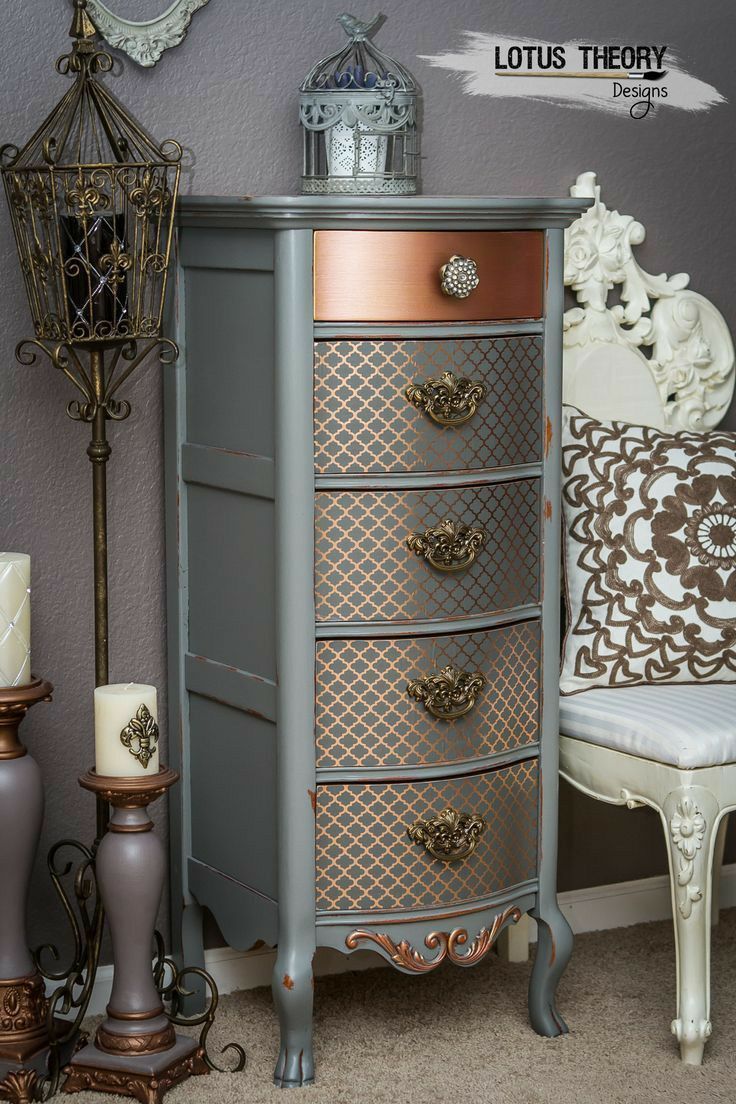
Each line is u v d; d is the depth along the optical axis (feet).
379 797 6.66
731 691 7.53
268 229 6.35
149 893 6.59
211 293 6.88
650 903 9.09
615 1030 7.41
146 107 7.29
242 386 6.72
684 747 6.77
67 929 7.66
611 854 8.98
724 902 9.28
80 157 6.84
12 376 7.16
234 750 7.05
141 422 7.45
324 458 6.43
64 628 7.46
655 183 8.61
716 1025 7.46
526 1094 6.70
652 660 7.57
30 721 7.47
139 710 6.53
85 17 6.56
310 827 6.61
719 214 8.83
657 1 8.47
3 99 6.97
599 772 7.25
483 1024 7.48
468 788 6.82
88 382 6.68
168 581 7.45
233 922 7.15
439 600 6.64
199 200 6.55
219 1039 7.29
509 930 8.30
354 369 6.40
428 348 6.48
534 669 7.06
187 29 7.31
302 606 6.47
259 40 7.48
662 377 8.63
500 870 7.00
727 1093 6.71
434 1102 6.62
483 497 6.72
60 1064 6.79
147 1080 6.57
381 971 8.21
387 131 7.12
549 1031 7.32
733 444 8.07
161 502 7.55
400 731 6.64
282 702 6.55
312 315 6.33
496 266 6.64
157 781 6.53
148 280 7.18
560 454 7.03
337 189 7.15
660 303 8.62
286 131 7.61
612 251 8.39
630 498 7.72
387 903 6.73
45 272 6.56
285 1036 6.78
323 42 7.63
